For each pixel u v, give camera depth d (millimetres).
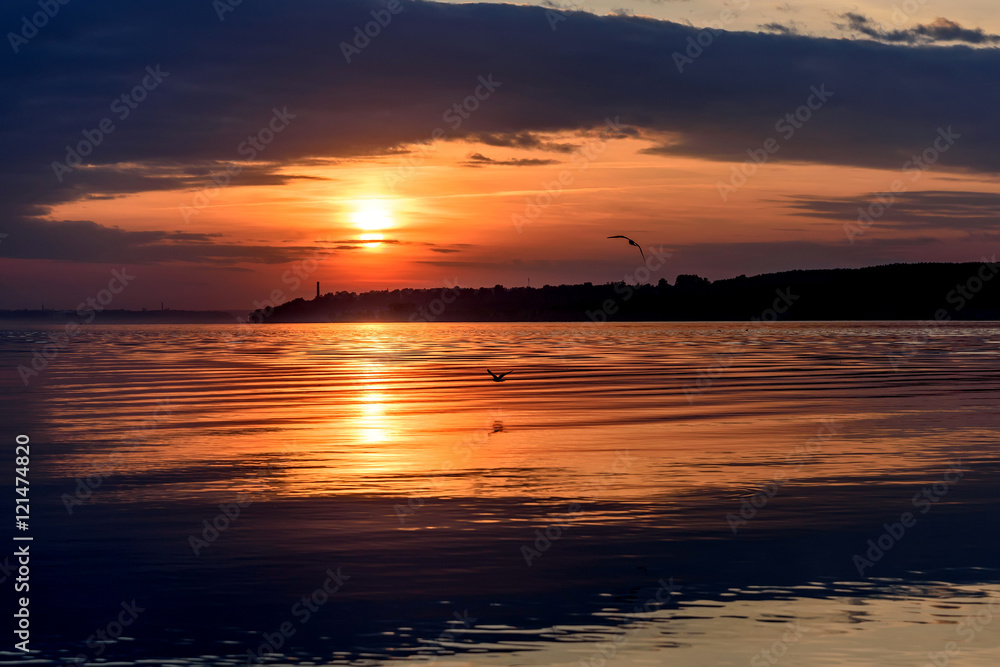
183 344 120312
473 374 53375
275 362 70312
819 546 14133
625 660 9938
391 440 25125
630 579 12586
